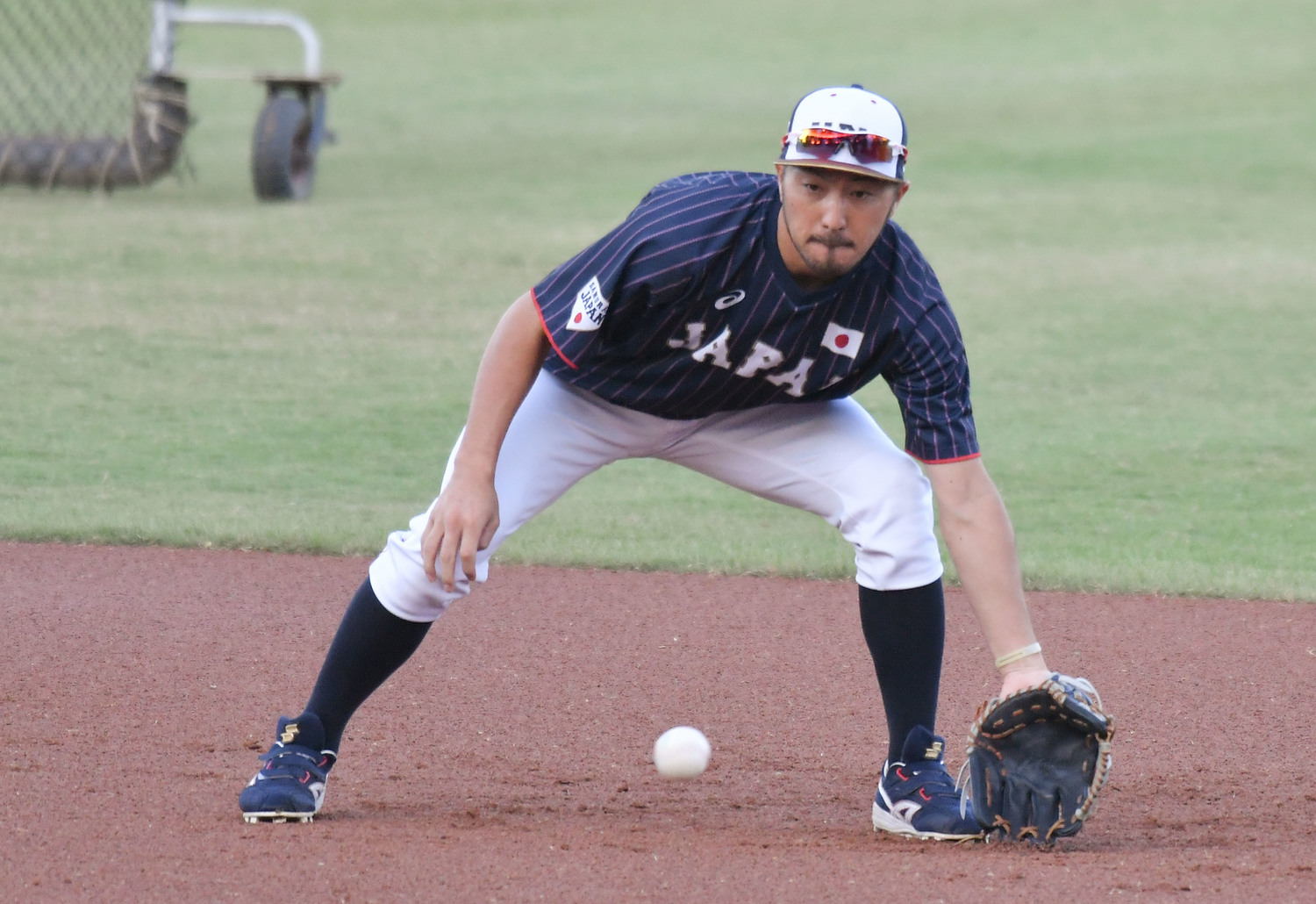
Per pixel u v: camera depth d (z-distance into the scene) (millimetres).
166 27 59500
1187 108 84438
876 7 122188
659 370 12156
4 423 31203
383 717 16328
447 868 11477
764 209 11469
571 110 86688
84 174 59125
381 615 12586
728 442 12992
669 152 73688
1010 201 63094
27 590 21031
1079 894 11070
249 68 98562
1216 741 16078
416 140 77312
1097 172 69375
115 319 40688
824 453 12836
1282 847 12492
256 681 17469
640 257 11414
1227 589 22250
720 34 112875
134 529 24016
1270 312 45500
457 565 12414
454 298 45062
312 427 32094
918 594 12820
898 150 10789
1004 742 12273
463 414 33469
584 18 118812
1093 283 49156
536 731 16047
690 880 11297
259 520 24766
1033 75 96750
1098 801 14039
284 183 59219
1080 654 19375
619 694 17422
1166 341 42094
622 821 13195
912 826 12703
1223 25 109562
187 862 11562
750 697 17438
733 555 23750
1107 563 23516
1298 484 29312
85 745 14969
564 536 25000
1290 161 71250
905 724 13086
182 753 14852
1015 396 36344
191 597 20984
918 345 11797
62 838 12102
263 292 44625
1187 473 30016
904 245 11820
